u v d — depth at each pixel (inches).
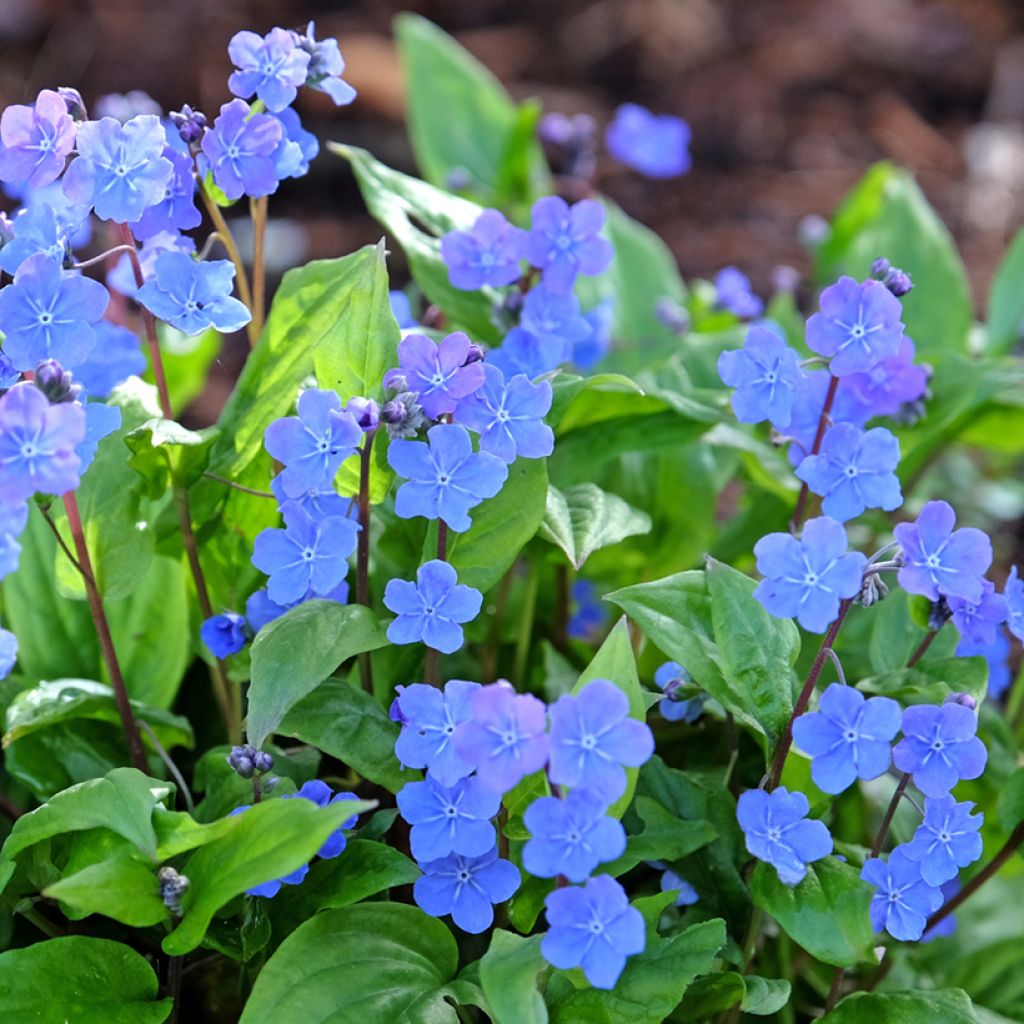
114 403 15.7
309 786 14.7
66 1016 14.4
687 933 14.4
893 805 14.6
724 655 14.6
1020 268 20.7
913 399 16.2
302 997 14.3
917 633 15.7
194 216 15.0
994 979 16.5
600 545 15.4
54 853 14.9
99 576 15.4
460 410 14.5
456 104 23.1
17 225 14.6
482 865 14.4
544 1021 13.9
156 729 16.2
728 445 16.7
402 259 28.5
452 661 16.5
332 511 14.9
